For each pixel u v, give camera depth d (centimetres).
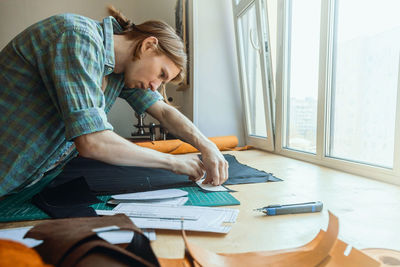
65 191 86
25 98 83
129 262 29
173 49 93
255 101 224
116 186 95
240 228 61
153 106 124
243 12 208
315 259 42
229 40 231
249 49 223
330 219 46
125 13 319
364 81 120
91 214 66
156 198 80
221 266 40
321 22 134
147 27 92
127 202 78
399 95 94
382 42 110
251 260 43
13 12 297
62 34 74
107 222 37
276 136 183
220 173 96
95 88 75
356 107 125
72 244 28
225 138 200
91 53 76
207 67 230
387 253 48
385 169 102
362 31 120
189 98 249
